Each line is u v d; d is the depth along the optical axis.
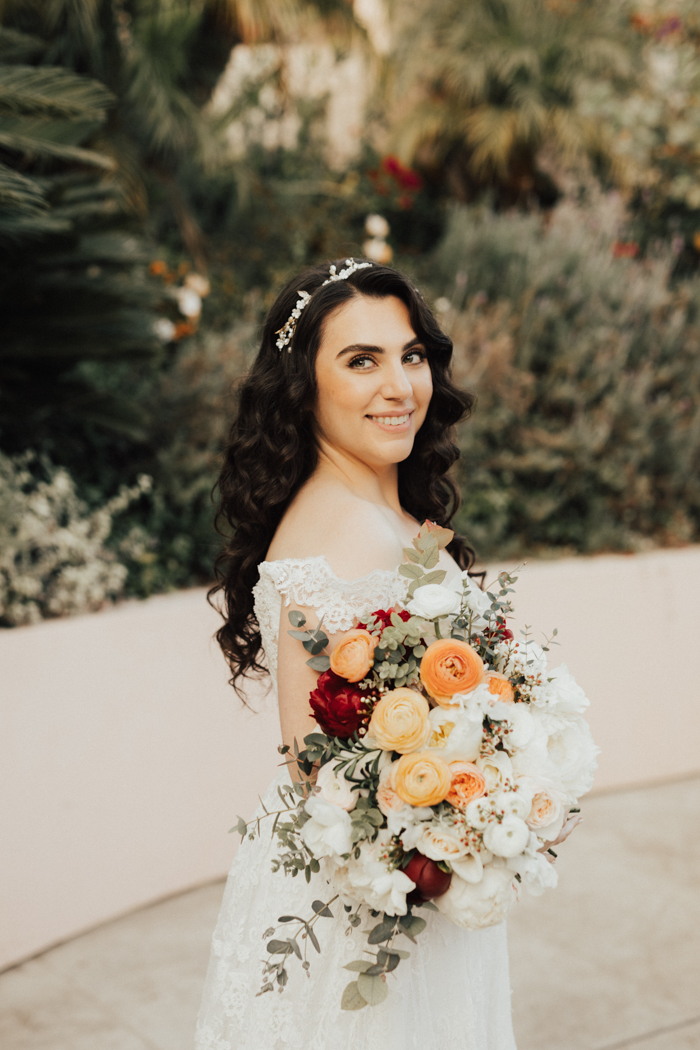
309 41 6.31
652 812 4.19
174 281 5.20
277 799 1.70
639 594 4.45
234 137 6.59
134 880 3.37
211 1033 1.63
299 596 1.49
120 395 3.99
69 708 3.19
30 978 2.97
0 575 3.29
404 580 1.50
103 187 3.69
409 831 1.30
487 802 1.28
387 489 1.82
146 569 3.74
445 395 1.94
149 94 4.80
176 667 3.46
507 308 4.88
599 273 5.10
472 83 6.07
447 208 6.27
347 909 1.45
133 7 4.99
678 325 5.03
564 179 6.25
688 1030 2.70
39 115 2.71
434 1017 1.57
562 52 6.32
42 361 3.79
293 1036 1.52
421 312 1.63
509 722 1.36
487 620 1.52
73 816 3.20
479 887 1.30
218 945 1.68
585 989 2.91
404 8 6.64
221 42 5.52
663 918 3.32
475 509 4.51
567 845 3.89
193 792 3.52
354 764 1.34
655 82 6.33
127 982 2.95
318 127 6.79
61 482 3.56
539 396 4.83
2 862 3.02
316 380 1.63
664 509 4.95
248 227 6.01
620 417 4.73
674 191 6.02
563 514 4.75
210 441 4.13
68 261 3.58
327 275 1.66
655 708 4.52
